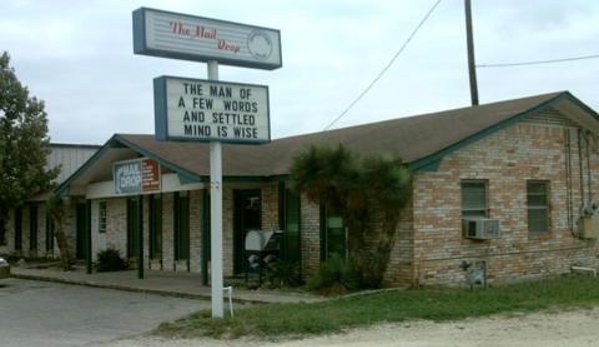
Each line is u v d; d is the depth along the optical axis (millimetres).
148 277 20547
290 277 16969
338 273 15375
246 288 16844
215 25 12453
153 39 11805
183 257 21891
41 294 18234
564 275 18312
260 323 11406
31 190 28609
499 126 16797
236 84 12656
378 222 15648
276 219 18562
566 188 18953
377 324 11531
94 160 21484
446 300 13562
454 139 16078
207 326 11602
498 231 16422
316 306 13164
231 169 17812
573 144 19188
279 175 17422
